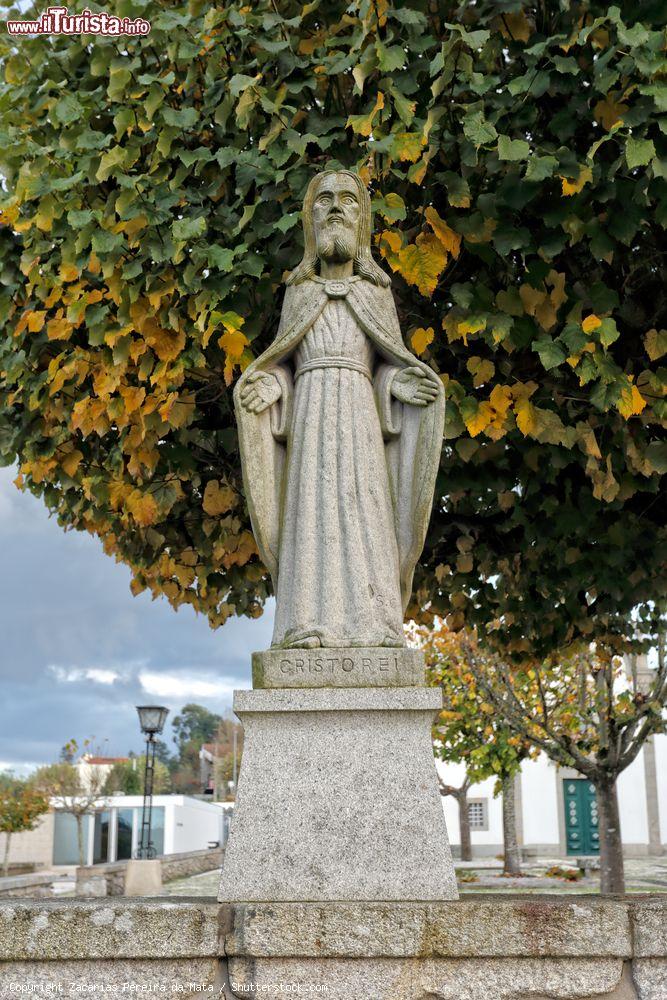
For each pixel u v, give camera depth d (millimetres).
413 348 5422
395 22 5414
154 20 5852
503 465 5949
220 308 5582
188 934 3361
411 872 3664
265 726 3854
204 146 5848
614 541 6160
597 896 3994
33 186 5750
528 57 5090
